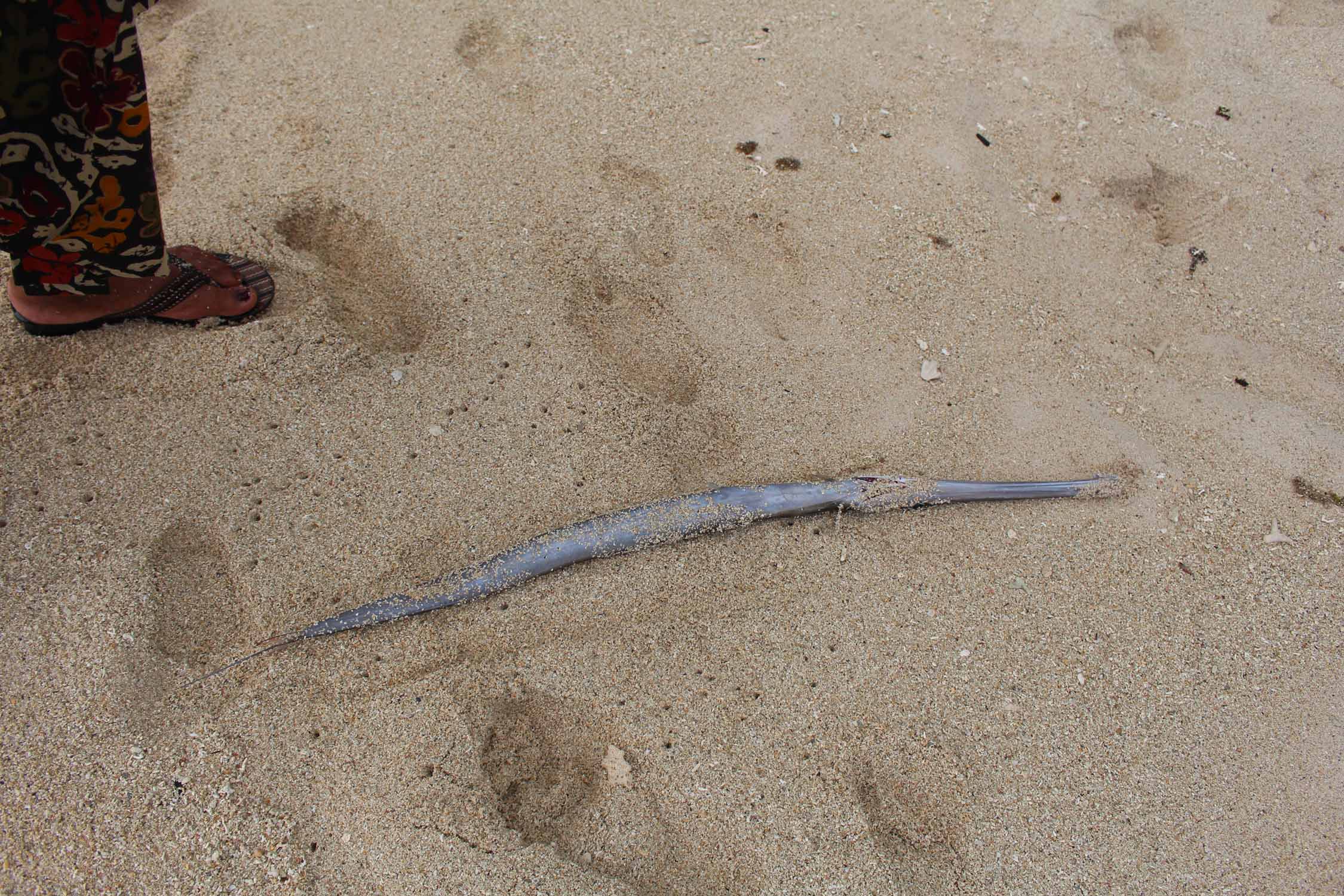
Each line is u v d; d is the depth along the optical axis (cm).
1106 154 201
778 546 164
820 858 146
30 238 158
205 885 142
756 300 182
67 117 151
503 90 199
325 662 153
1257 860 149
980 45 214
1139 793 151
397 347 174
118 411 165
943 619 160
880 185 194
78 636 152
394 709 151
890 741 152
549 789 149
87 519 158
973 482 168
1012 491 168
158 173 187
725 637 158
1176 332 185
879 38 213
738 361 176
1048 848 148
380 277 180
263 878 143
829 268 186
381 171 188
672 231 186
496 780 148
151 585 155
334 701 151
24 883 141
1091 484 170
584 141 194
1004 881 147
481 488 164
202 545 159
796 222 189
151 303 170
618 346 176
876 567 163
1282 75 215
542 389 171
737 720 153
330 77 199
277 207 183
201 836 144
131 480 161
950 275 186
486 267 180
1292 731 155
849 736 152
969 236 190
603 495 164
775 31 212
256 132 192
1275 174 201
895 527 167
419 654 154
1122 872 148
